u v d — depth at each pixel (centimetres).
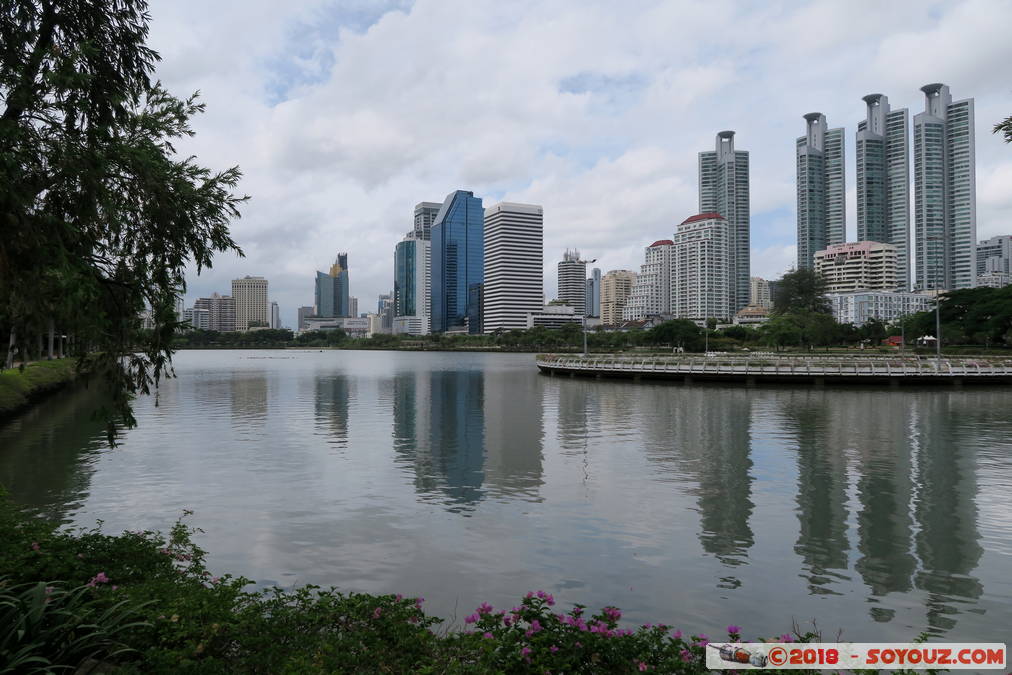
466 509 1794
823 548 1471
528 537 1545
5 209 750
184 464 2422
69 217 898
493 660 685
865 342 17138
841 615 1124
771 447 2780
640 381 6712
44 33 888
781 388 5809
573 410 4266
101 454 2616
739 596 1205
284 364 13850
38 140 812
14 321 927
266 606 866
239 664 694
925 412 4019
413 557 1405
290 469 2334
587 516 1725
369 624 807
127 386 995
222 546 1470
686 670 693
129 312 991
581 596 1202
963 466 2361
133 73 982
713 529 1611
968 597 1202
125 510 1772
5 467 2347
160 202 931
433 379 7931
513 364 13550
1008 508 1795
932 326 12762
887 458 2523
